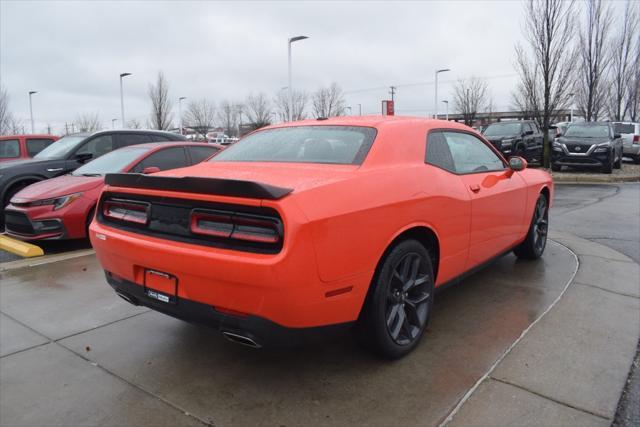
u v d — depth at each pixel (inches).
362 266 109.0
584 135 663.8
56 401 109.3
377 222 112.0
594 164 631.2
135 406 106.8
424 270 131.6
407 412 102.3
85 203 253.1
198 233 104.7
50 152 356.5
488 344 132.6
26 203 244.7
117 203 125.0
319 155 131.9
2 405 107.9
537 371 117.6
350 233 105.2
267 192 95.4
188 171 134.2
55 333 145.0
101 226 127.2
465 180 151.4
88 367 124.3
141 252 111.7
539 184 204.5
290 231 94.6
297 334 102.6
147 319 155.1
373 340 118.1
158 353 131.3
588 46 827.4
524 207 191.6
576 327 142.9
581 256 221.8
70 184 256.4
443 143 151.1
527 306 160.1
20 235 252.7
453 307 160.2
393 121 141.9
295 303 97.3
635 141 836.6
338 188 107.0
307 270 97.0
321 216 99.4
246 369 121.9
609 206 379.9
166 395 110.8
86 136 354.0
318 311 102.1
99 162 289.4
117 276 124.7
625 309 156.8
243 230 100.0
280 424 99.3
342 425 98.5
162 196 111.0
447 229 138.4
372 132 134.2
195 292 104.7
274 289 95.0
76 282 193.6
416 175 129.3
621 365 120.3
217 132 2112.5
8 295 178.4
